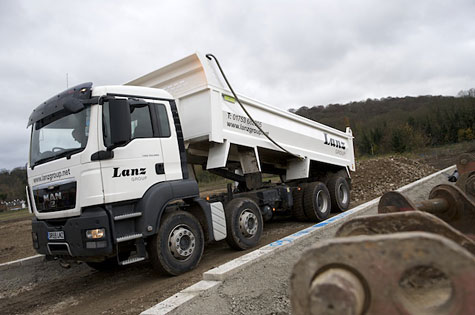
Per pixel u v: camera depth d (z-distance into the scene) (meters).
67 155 4.67
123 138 4.47
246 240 6.09
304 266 1.20
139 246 4.66
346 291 1.06
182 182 5.27
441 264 1.04
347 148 10.77
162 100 5.41
